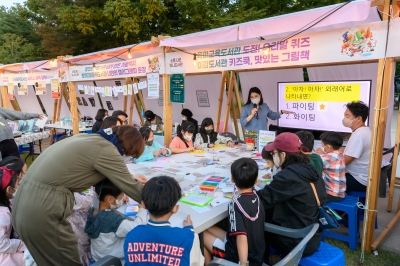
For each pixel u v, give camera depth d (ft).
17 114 14.20
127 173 5.57
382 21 8.09
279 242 6.56
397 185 14.39
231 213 5.78
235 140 15.33
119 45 44.47
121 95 26.35
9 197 6.37
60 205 5.11
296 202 6.41
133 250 4.31
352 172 10.25
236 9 35.06
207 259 6.86
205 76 20.63
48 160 5.20
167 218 4.61
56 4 41.11
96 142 5.39
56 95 21.63
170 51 14.26
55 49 42.63
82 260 6.04
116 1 35.06
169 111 14.99
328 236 9.44
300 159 6.80
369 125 14.49
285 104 16.87
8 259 5.90
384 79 8.18
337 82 14.76
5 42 53.36
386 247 9.07
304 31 9.96
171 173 9.57
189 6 35.40
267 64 11.12
